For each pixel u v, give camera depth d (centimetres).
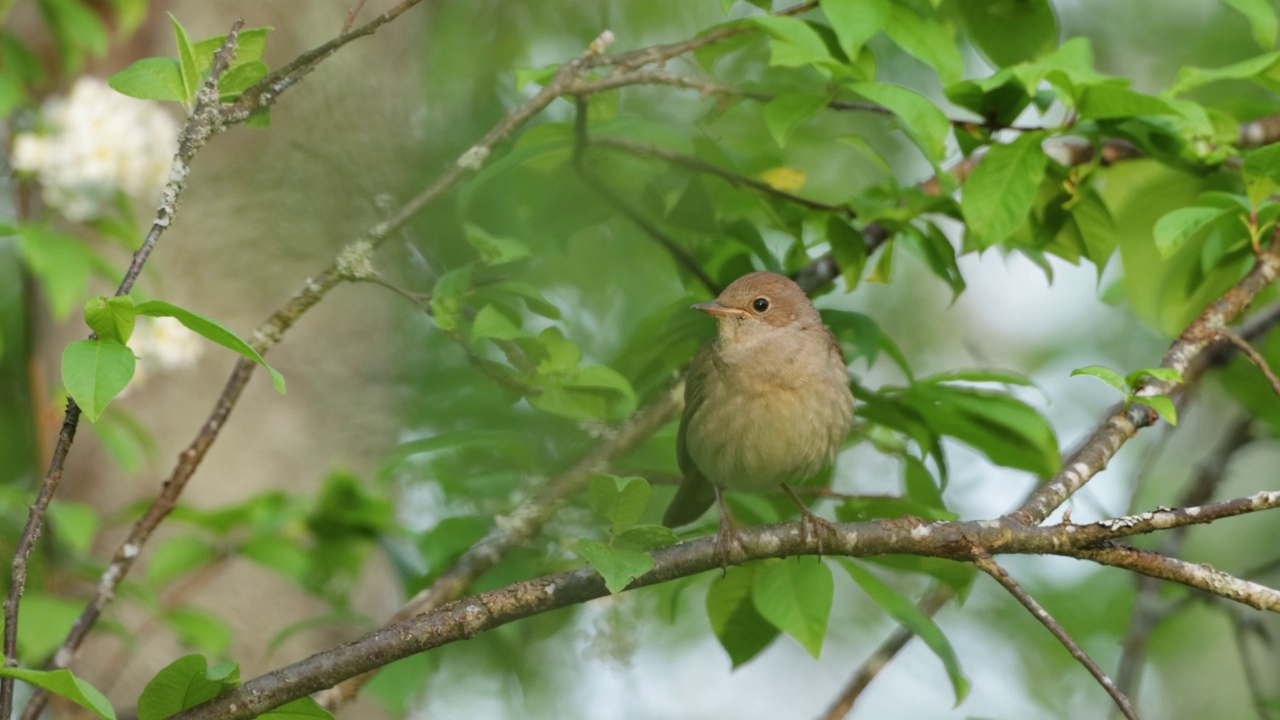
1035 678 1645
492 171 872
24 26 1229
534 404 798
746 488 1004
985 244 827
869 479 1733
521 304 1088
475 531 962
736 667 900
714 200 1065
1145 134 919
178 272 1118
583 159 973
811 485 1071
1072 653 632
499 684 1376
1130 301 1121
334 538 1035
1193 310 1083
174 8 1186
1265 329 1121
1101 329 1862
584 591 663
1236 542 1894
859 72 895
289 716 610
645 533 634
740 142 1360
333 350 1158
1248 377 1245
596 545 610
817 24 912
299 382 1142
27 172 984
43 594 970
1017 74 834
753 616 891
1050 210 973
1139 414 787
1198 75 880
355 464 1154
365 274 780
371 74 1190
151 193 1009
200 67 683
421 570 1038
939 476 967
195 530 1086
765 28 831
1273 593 641
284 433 1130
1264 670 1756
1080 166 1005
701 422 987
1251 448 1681
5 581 988
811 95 852
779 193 959
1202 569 655
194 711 595
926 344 1986
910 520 713
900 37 856
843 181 1708
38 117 1030
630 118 979
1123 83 840
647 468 1170
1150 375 712
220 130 660
